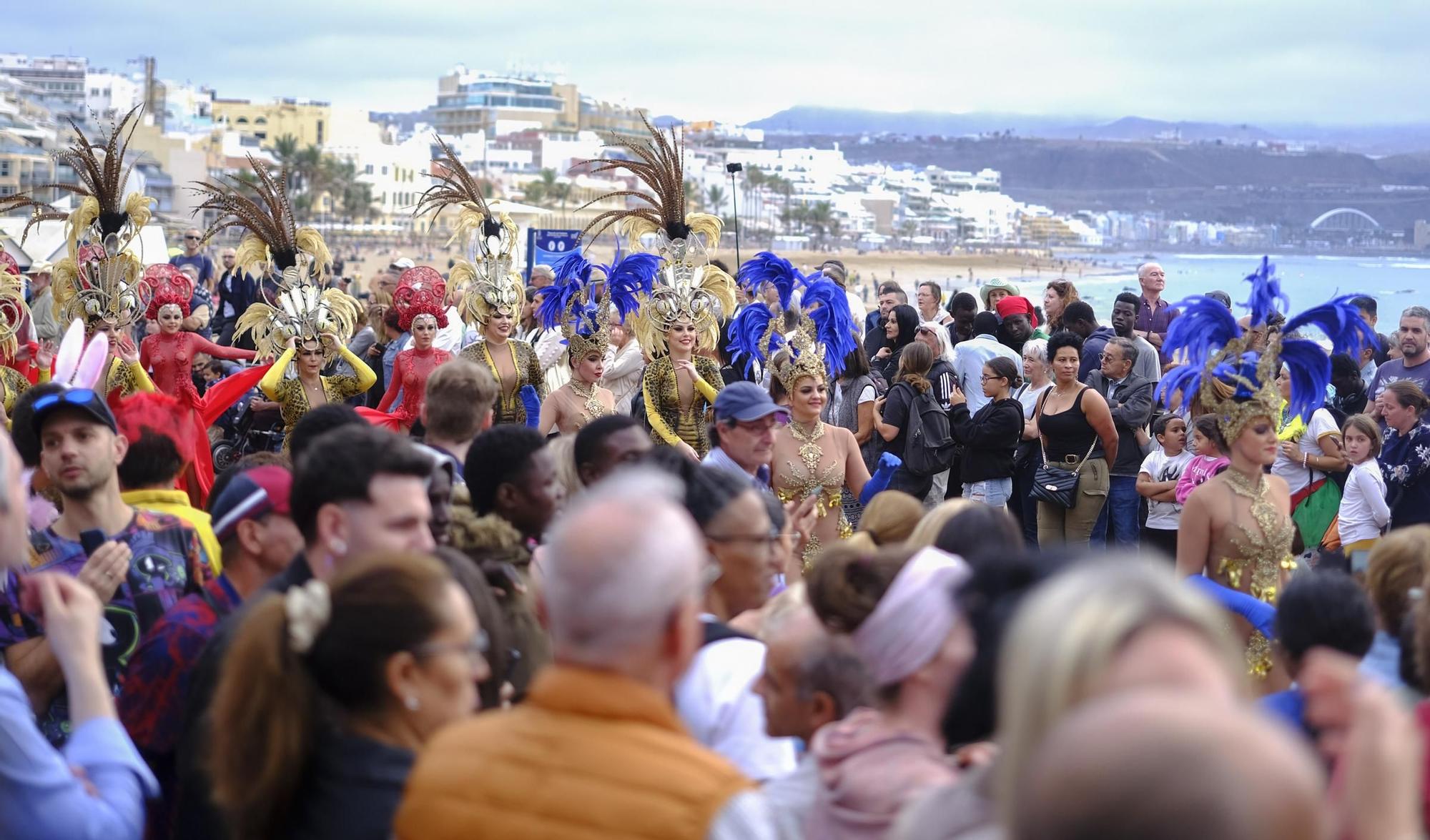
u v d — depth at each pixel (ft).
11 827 9.36
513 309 31.76
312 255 30.60
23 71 545.03
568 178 526.16
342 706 9.25
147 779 10.36
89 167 30.81
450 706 9.14
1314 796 4.26
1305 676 11.66
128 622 13.69
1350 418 27.12
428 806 8.18
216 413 28.81
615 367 37.09
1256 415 19.65
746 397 20.43
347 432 11.23
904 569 10.00
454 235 32.48
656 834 7.60
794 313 29.40
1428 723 9.75
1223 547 19.94
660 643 8.04
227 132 496.23
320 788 9.12
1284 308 20.58
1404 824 5.78
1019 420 31.07
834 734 9.29
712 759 7.97
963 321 40.78
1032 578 8.74
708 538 13.29
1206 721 4.35
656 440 28.99
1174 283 405.59
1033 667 5.80
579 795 7.74
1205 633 5.78
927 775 8.71
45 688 12.75
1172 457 30.48
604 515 8.11
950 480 33.53
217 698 9.37
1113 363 32.19
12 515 10.01
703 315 30.30
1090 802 4.26
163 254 65.10
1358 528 26.96
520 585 13.07
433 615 9.02
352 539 10.92
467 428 19.26
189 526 14.62
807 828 9.29
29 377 31.45
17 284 31.48
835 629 10.77
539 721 8.09
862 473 24.73
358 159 557.33
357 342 41.70
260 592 11.28
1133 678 5.58
